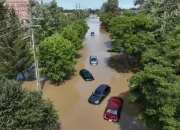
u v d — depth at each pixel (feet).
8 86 31.45
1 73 68.64
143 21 81.00
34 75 87.56
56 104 64.13
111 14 231.71
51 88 76.23
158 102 31.04
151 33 76.33
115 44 92.27
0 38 72.23
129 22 84.07
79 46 116.26
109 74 90.58
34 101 33.32
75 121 54.90
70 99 67.56
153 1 85.15
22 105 31.27
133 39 79.71
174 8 74.02
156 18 77.30
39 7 108.27
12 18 82.17
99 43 160.97
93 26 281.95
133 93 39.78
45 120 35.83
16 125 30.07
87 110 60.75
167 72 32.48
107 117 54.90
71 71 89.35
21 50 73.61
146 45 73.05
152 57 38.22
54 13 115.96
